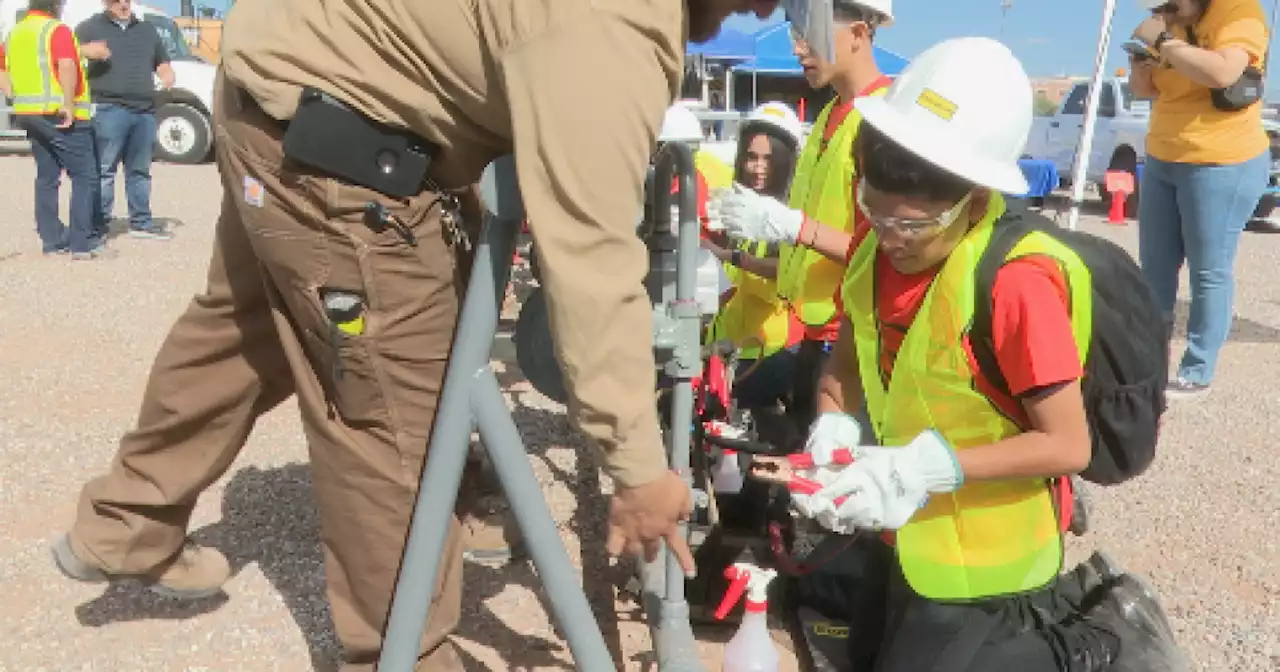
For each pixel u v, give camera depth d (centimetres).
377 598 210
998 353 194
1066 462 192
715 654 265
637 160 157
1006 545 214
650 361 165
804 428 350
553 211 157
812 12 184
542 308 203
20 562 306
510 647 269
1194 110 484
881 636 248
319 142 175
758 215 307
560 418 450
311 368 202
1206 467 422
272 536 330
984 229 197
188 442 244
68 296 663
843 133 321
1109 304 194
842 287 231
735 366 366
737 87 1756
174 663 259
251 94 178
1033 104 199
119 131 880
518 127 156
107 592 292
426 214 186
